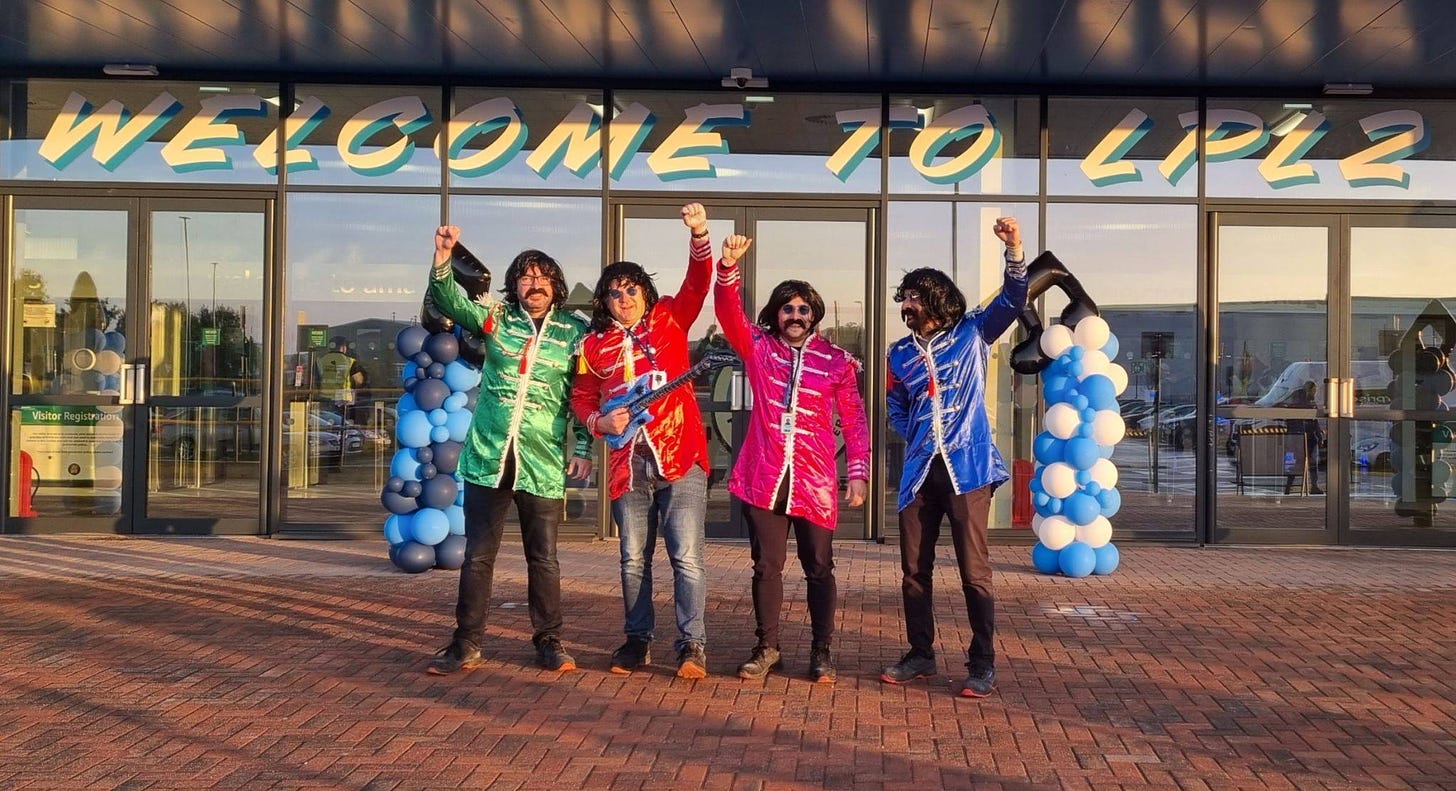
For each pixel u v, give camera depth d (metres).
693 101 10.43
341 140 10.41
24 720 5.11
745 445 5.93
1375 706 5.46
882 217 10.38
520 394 5.94
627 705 5.40
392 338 10.40
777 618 5.90
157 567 8.86
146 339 10.43
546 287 6.05
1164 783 4.46
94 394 10.41
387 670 5.97
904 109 10.42
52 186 10.42
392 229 10.41
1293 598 8.02
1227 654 6.44
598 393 6.07
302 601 7.63
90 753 4.70
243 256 10.42
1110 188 10.41
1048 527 8.83
